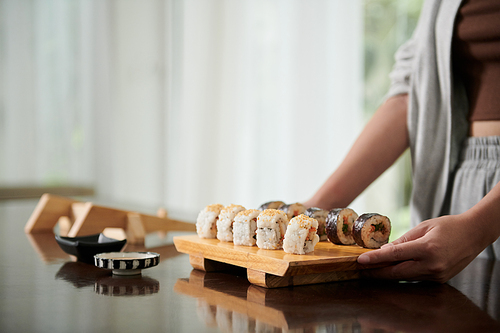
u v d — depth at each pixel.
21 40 2.95
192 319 0.48
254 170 3.92
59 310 0.51
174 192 3.69
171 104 3.67
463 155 1.03
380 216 0.73
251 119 3.91
